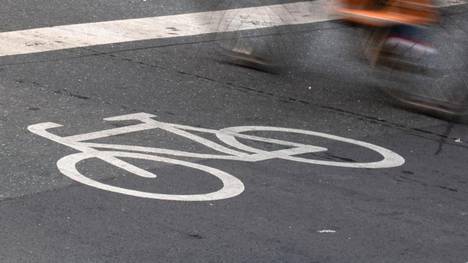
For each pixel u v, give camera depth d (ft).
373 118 34.71
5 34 40.96
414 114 35.63
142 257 22.56
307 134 32.37
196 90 36.35
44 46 39.81
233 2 42.04
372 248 23.88
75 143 29.81
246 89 37.04
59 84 35.53
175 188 26.78
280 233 24.35
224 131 32.04
